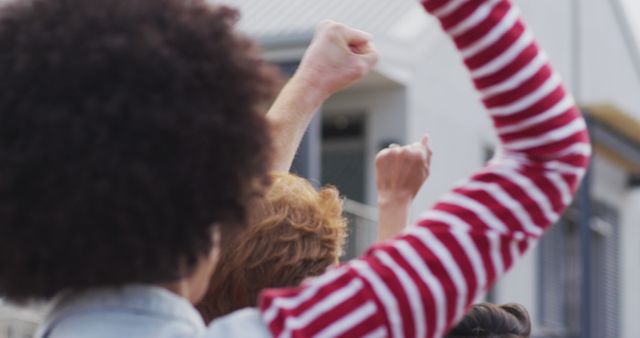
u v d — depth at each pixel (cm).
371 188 1070
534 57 130
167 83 129
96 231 129
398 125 1066
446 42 1126
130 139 127
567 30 1405
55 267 132
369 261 131
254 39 141
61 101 128
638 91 1573
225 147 132
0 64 131
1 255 133
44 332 137
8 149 128
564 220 1339
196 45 134
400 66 1068
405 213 195
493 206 131
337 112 1088
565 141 131
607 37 1491
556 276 1320
